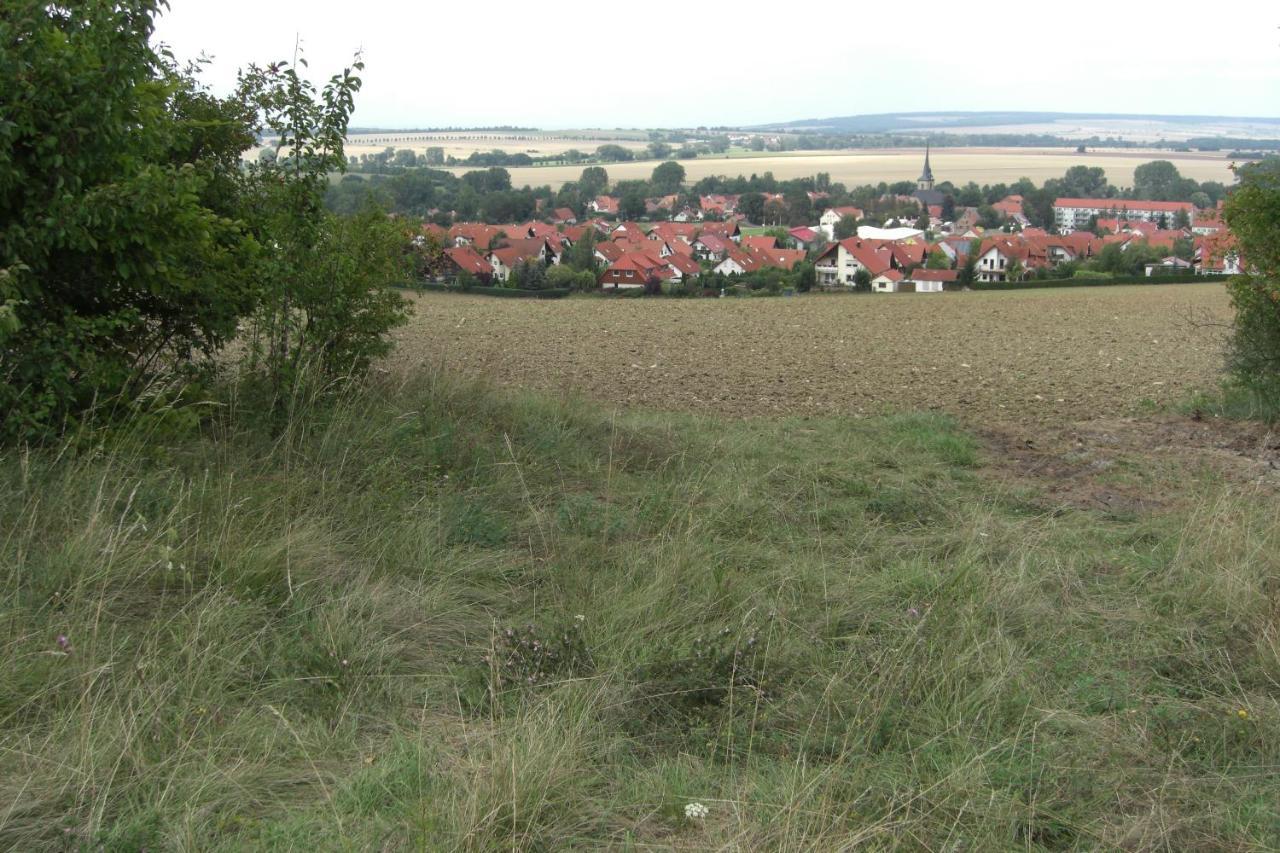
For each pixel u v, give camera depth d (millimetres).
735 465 8023
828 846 3043
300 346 7578
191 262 7051
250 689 3941
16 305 5445
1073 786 3535
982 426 11195
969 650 4430
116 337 6801
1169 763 3695
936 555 6219
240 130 8719
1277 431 10383
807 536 6422
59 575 4379
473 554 5602
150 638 4113
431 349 18062
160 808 3068
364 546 5395
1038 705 4113
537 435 8141
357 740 3689
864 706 4000
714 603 5082
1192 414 11773
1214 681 4438
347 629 4348
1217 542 5930
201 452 6121
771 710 4035
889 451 9117
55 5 6219
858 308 33000
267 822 3096
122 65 6008
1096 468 8969
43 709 3578
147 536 4875
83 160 5973
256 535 5148
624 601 4965
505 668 4191
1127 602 5445
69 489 5117
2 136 5613
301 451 6520
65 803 3096
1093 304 35906
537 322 25000
